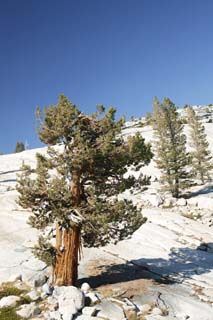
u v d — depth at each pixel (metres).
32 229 25.03
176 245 24.83
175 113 45.56
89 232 15.82
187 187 41.84
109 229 16.56
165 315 14.12
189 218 32.28
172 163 41.75
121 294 15.54
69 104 15.95
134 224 16.42
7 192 38.25
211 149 64.62
